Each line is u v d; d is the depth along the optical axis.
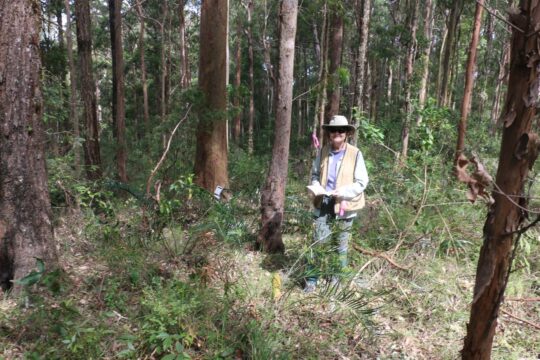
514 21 1.50
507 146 1.58
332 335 3.39
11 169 3.75
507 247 1.65
